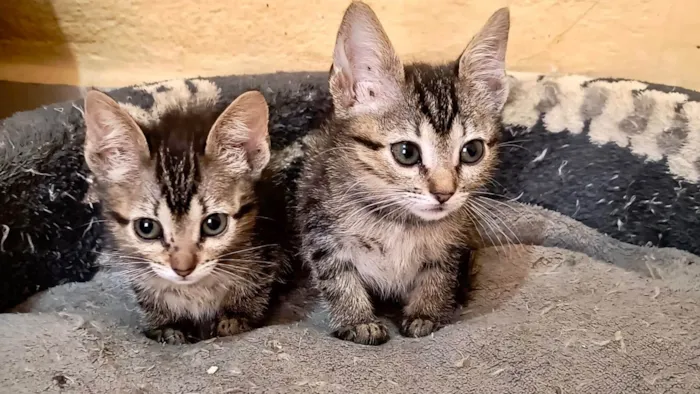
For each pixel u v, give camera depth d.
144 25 0.59
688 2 0.57
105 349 0.43
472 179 0.44
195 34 0.59
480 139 0.44
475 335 0.44
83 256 0.51
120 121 0.43
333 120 0.47
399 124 0.43
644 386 0.41
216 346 0.44
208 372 0.42
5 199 0.48
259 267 0.46
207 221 0.44
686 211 0.51
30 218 0.49
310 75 0.54
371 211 0.44
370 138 0.44
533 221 0.54
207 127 0.46
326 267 0.46
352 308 0.46
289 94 0.53
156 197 0.43
